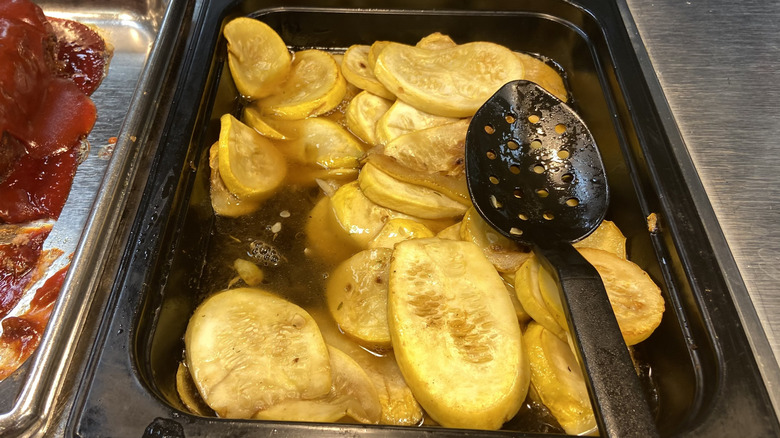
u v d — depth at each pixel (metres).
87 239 0.22
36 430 0.18
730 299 0.19
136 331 0.18
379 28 0.32
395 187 0.24
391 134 0.26
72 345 0.20
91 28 0.35
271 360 0.19
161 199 0.21
